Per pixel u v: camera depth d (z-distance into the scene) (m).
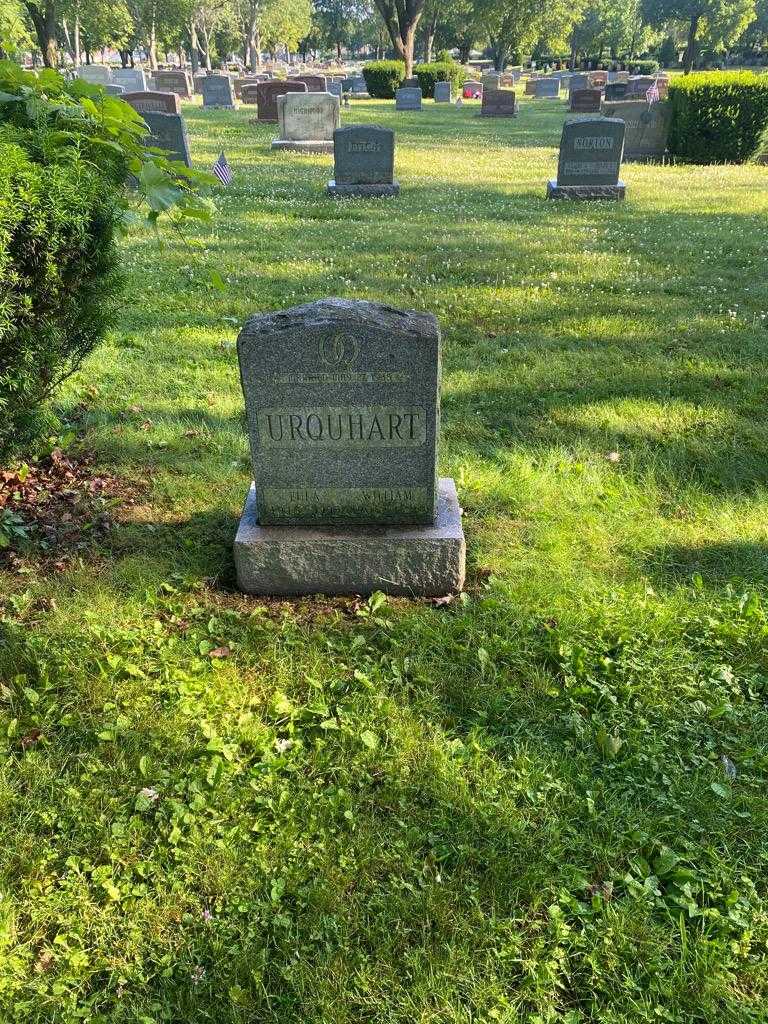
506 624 3.78
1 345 3.74
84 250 3.88
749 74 20.44
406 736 3.21
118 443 5.50
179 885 2.65
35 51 44.03
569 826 2.83
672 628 3.69
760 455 5.32
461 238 11.57
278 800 2.93
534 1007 2.32
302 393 3.68
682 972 2.37
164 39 59.28
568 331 7.72
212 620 3.80
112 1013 2.33
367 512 3.98
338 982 2.37
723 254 10.73
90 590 4.01
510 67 94.12
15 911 2.58
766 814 2.85
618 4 74.44
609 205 14.53
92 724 3.24
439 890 2.61
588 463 5.21
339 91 41.59
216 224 12.33
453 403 6.15
